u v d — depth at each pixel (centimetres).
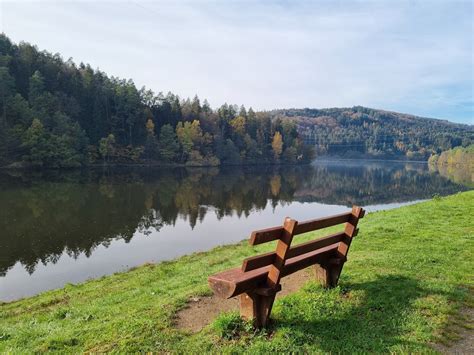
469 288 625
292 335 461
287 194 5006
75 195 3778
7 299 1235
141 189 4581
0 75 7356
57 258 1733
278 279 473
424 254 843
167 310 594
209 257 1388
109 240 2088
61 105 8331
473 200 1667
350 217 631
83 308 772
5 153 6638
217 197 4238
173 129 10850
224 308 604
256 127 13775
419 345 432
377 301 563
